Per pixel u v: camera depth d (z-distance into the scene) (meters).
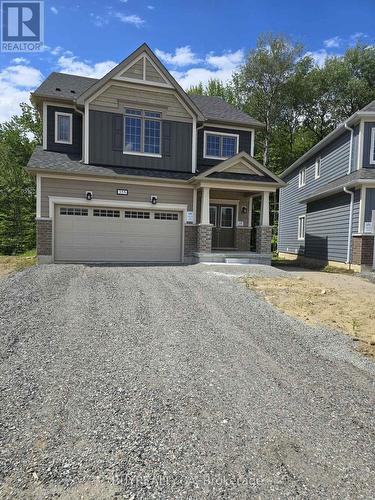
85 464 2.56
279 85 29.05
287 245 23.77
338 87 32.16
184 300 7.36
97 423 3.07
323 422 3.22
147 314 6.29
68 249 13.64
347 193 14.91
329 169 17.67
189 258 14.88
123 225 14.22
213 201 16.73
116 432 2.95
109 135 14.23
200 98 19.11
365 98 31.80
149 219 14.52
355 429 3.13
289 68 28.48
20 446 2.73
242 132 17.14
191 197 14.85
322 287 9.73
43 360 4.30
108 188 13.80
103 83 13.95
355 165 14.95
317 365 4.48
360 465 2.66
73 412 3.22
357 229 14.13
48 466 2.53
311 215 19.34
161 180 14.09
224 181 14.03
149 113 14.73
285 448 2.83
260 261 14.55
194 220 14.89
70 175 13.27
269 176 15.04
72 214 13.64
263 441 2.91
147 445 2.80
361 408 3.49
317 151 19.09
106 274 10.12
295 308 7.28
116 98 14.25
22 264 13.69
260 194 16.56
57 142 14.89
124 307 6.66
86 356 4.45
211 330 5.62
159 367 4.22
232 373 4.16
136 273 10.52
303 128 33.78
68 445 2.76
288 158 32.06
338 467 2.63
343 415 3.35
